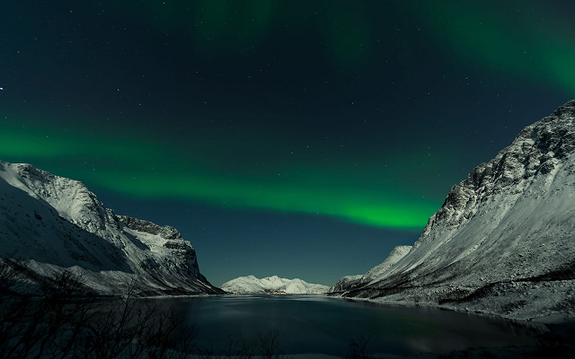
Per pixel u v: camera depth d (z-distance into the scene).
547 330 31.36
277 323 49.16
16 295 7.00
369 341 33.16
